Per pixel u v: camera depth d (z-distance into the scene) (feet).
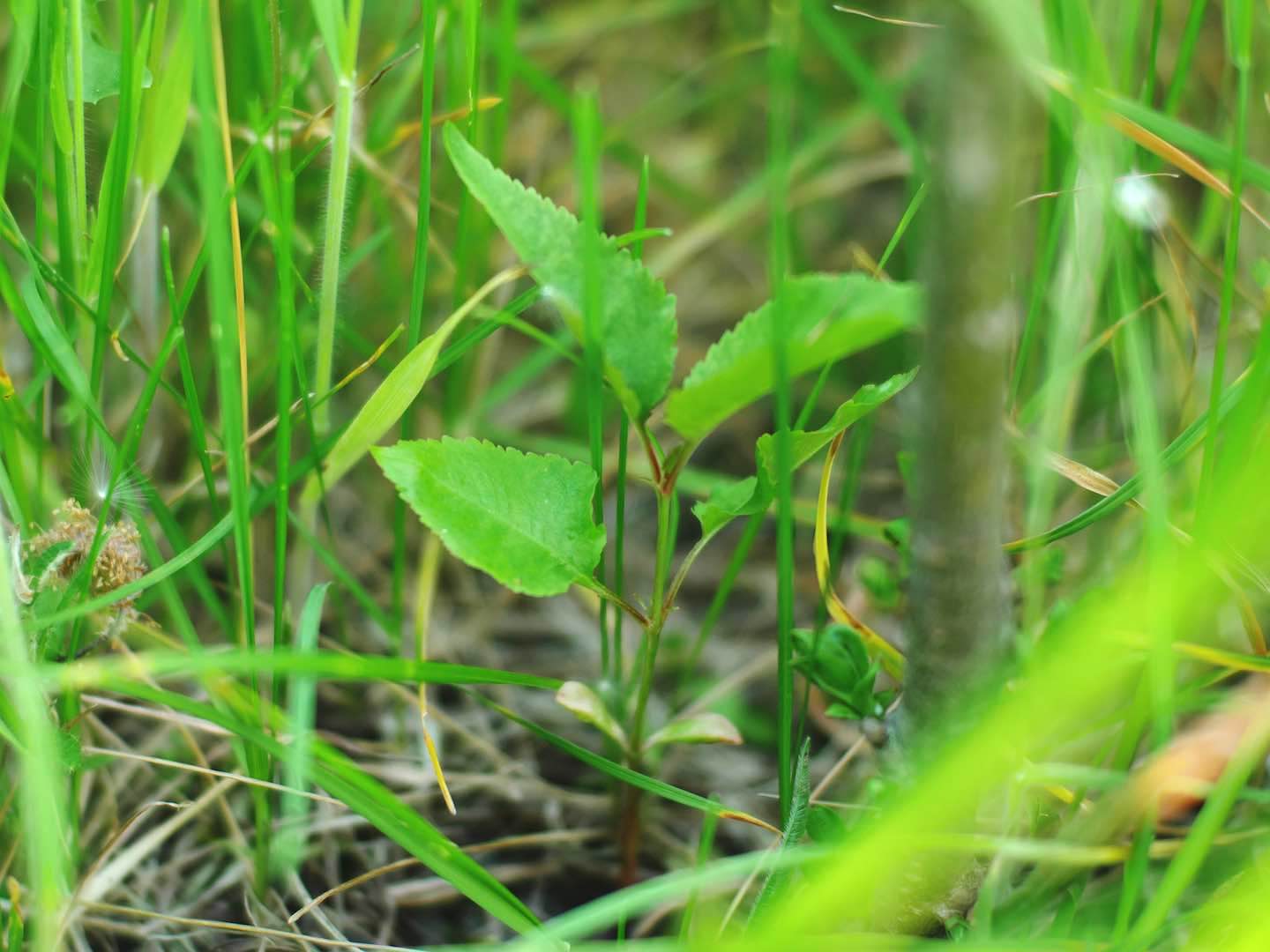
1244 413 1.28
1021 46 1.20
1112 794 1.27
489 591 1.71
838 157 2.06
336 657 1.26
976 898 1.31
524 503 1.29
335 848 1.47
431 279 1.69
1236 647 1.45
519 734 1.59
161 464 1.59
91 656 1.42
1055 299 1.47
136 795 1.48
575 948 1.25
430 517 1.27
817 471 1.74
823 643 1.38
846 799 1.47
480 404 1.66
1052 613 1.37
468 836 1.52
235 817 1.48
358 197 1.60
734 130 2.16
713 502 1.32
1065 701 1.28
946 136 1.16
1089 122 1.31
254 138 1.38
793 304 1.22
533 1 2.09
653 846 1.51
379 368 1.69
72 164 1.38
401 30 1.63
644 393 1.26
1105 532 1.50
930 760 1.28
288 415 1.35
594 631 1.71
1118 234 1.33
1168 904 1.24
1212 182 1.37
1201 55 1.70
